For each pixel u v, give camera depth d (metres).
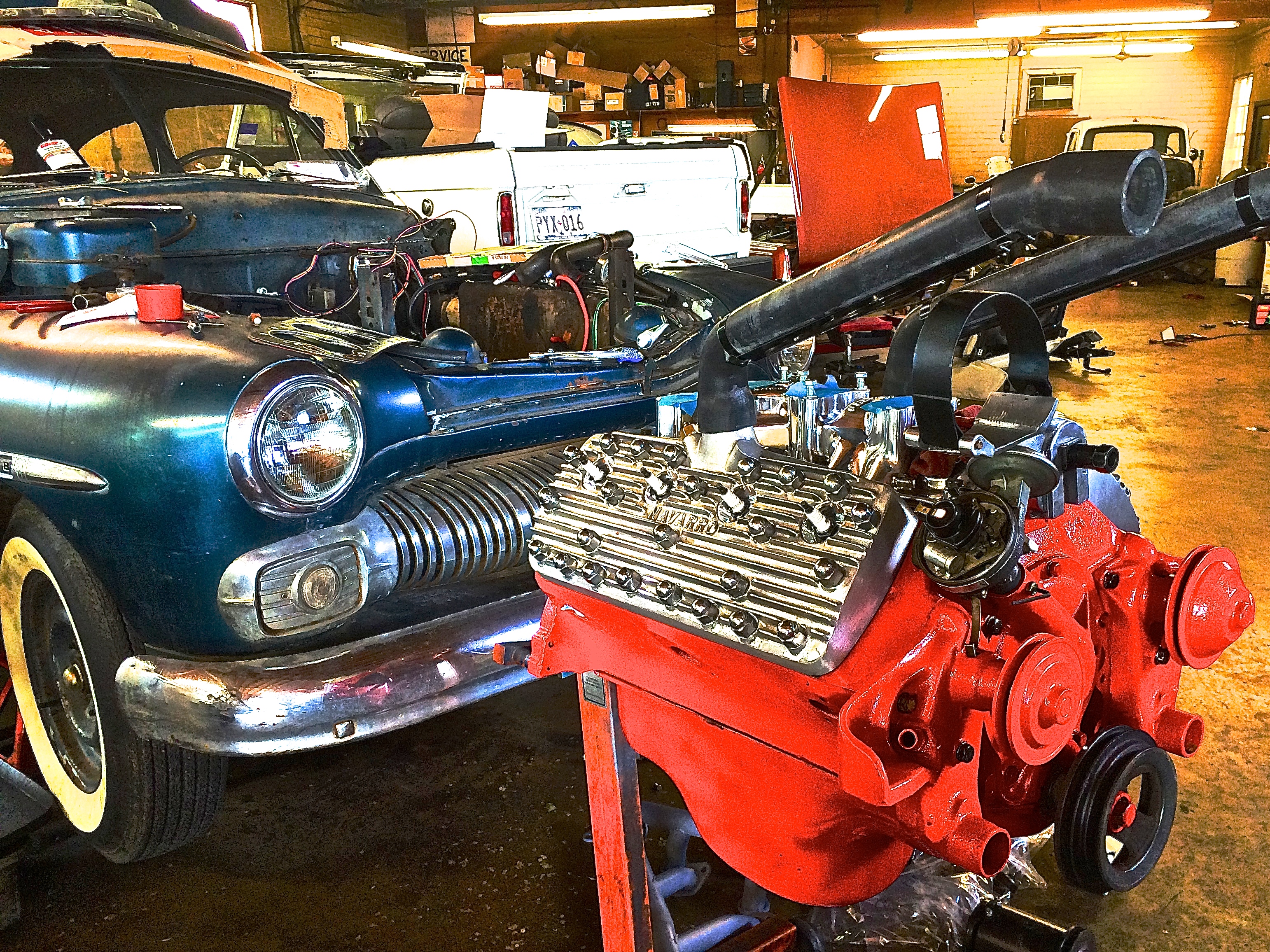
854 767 0.90
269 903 1.90
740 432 1.14
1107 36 18.12
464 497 1.95
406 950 1.76
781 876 1.21
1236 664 2.70
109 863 2.06
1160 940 1.72
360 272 2.43
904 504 0.95
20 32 2.70
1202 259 12.45
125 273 2.27
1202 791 2.15
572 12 13.51
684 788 1.28
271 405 1.62
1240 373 6.85
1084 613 1.12
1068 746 1.08
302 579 1.70
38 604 2.08
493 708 2.68
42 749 2.14
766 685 1.05
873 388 5.18
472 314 3.22
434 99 6.49
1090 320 9.63
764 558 1.01
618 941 1.38
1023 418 0.97
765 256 5.08
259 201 2.68
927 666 0.96
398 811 2.20
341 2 12.16
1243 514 3.91
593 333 2.83
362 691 1.70
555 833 2.10
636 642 1.20
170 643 1.75
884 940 1.66
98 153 2.96
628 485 1.22
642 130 14.12
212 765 1.93
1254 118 16.88
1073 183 0.73
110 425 1.66
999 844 0.94
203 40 3.18
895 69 20.22
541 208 4.89
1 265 2.23
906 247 0.87
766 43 16.09
